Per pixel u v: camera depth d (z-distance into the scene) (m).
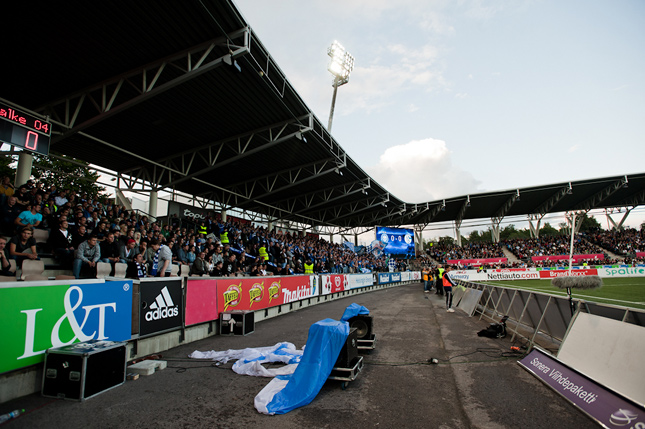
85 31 8.60
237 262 12.48
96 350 3.90
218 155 17.67
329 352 4.29
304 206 31.23
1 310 3.49
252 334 7.66
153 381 4.41
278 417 3.38
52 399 3.68
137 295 5.38
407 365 5.30
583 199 39.75
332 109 34.53
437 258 45.38
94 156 16.22
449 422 3.26
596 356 3.90
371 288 27.22
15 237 6.54
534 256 39.31
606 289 18.67
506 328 8.13
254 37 10.50
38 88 10.45
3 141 8.38
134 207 22.47
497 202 39.81
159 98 12.10
